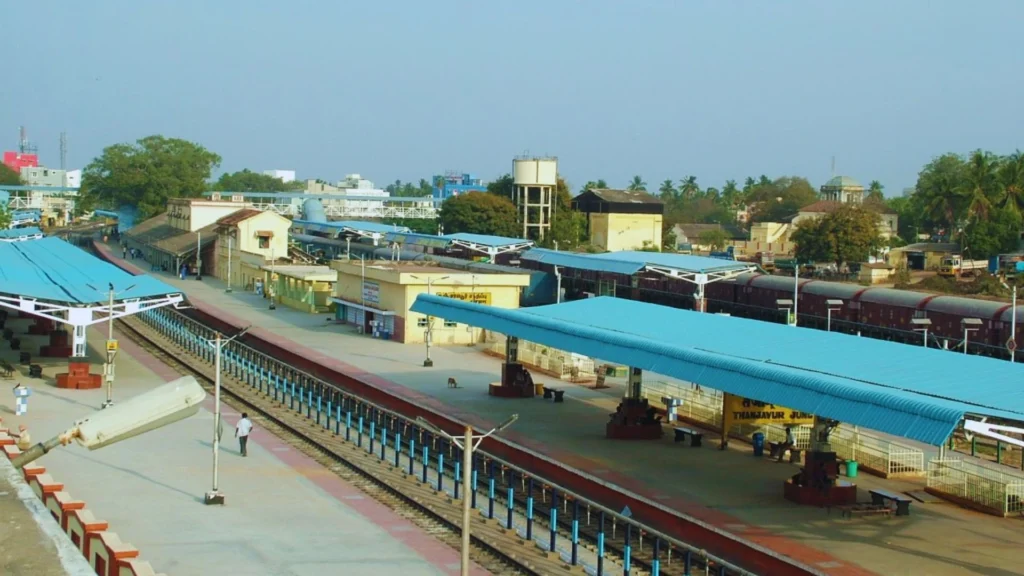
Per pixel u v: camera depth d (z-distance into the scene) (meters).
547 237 132.12
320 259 111.75
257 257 101.38
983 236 110.12
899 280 101.38
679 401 45.28
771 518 30.28
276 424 45.09
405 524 30.56
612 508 32.19
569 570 27.42
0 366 53.72
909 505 31.81
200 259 116.19
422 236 118.75
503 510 33.53
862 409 27.16
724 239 157.12
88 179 170.50
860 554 26.94
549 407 47.69
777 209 180.88
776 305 75.19
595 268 83.06
